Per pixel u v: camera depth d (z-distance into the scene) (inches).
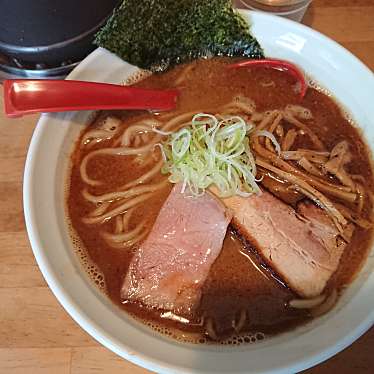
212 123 9.4
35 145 8.5
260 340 7.9
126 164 9.5
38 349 8.4
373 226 8.8
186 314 8.2
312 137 9.6
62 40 9.5
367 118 9.5
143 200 9.2
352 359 8.3
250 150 9.2
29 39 9.3
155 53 10.0
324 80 10.0
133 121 9.9
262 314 8.2
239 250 8.8
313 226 8.7
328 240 8.6
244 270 8.6
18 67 10.2
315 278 8.4
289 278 8.4
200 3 9.5
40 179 8.5
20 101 8.7
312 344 7.3
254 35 10.0
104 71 9.6
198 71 10.4
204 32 10.0
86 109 9.0
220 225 8.7
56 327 8.5
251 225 8.8
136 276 8.4
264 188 9.1
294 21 10.5
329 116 9.9
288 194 9.1
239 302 8.4
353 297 8.0
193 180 9.0
